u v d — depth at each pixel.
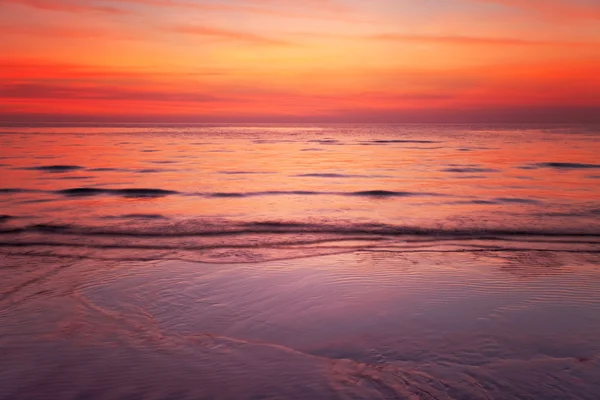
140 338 4.64
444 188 16.20
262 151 36.81
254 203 13.23
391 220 10.84
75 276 6.60
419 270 6.98
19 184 16.52
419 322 5.05
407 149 40.16
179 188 15.98
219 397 3.59
